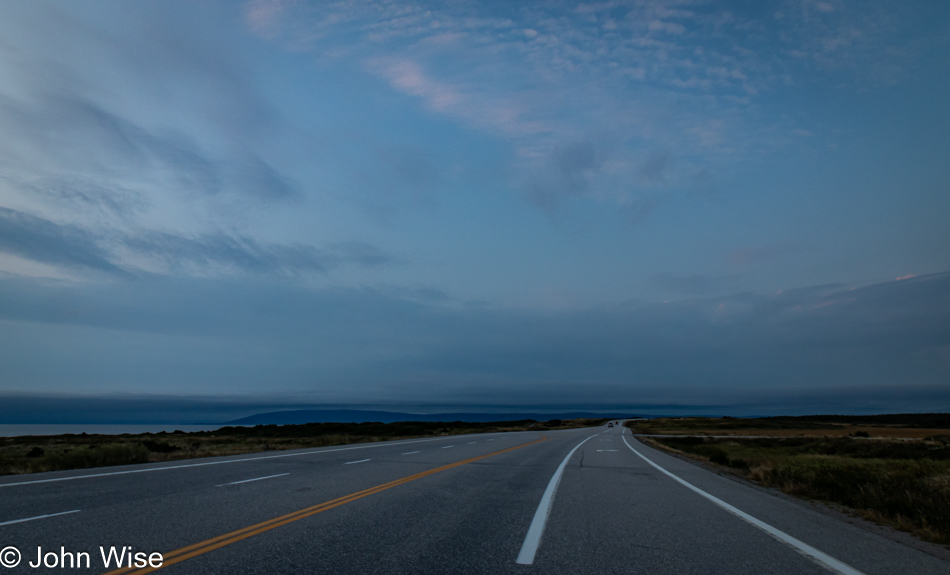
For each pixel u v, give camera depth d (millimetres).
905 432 75312
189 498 9000
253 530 6594
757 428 101562
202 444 36656
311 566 5109
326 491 10148
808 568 5539
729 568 5430
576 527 7367
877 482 11641
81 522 6887
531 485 12164
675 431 85500
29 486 10164
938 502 9281
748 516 8648
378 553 5664
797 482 13352
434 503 9133
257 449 25922
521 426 109062
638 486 12438
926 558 6215
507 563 5418
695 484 13289
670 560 5680
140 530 6480
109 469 13797
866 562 5887
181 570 4906
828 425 116125
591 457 22250
